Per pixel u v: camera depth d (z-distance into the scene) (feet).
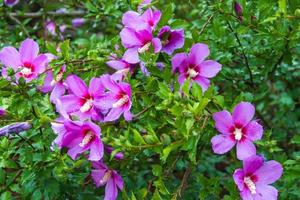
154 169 4.03
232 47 4.76
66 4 5.78
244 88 5.00
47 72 4.30
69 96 4.13
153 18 4.25
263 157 4.08
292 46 4.56
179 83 4.14
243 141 3.98
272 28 4.50
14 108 4.13
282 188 4.49
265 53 4.84
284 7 4.38
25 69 4.28
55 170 4.11
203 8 5.06
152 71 4.13
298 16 4.38
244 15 4.43
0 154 4.14
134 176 4.86
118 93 4.07
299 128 5.52
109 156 4.12
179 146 4.02
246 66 4.94
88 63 4.43
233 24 4.82
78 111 4.11
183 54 4.15
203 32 4.70
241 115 3.96
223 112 3.94
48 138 4.13
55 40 5.87
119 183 4.17
